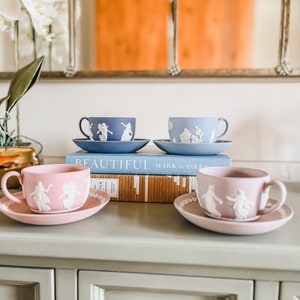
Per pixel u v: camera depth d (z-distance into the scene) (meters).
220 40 0.75
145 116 0.79
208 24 0.75
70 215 0.41
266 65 0.74
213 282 0.37
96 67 0.78
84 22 0.77
